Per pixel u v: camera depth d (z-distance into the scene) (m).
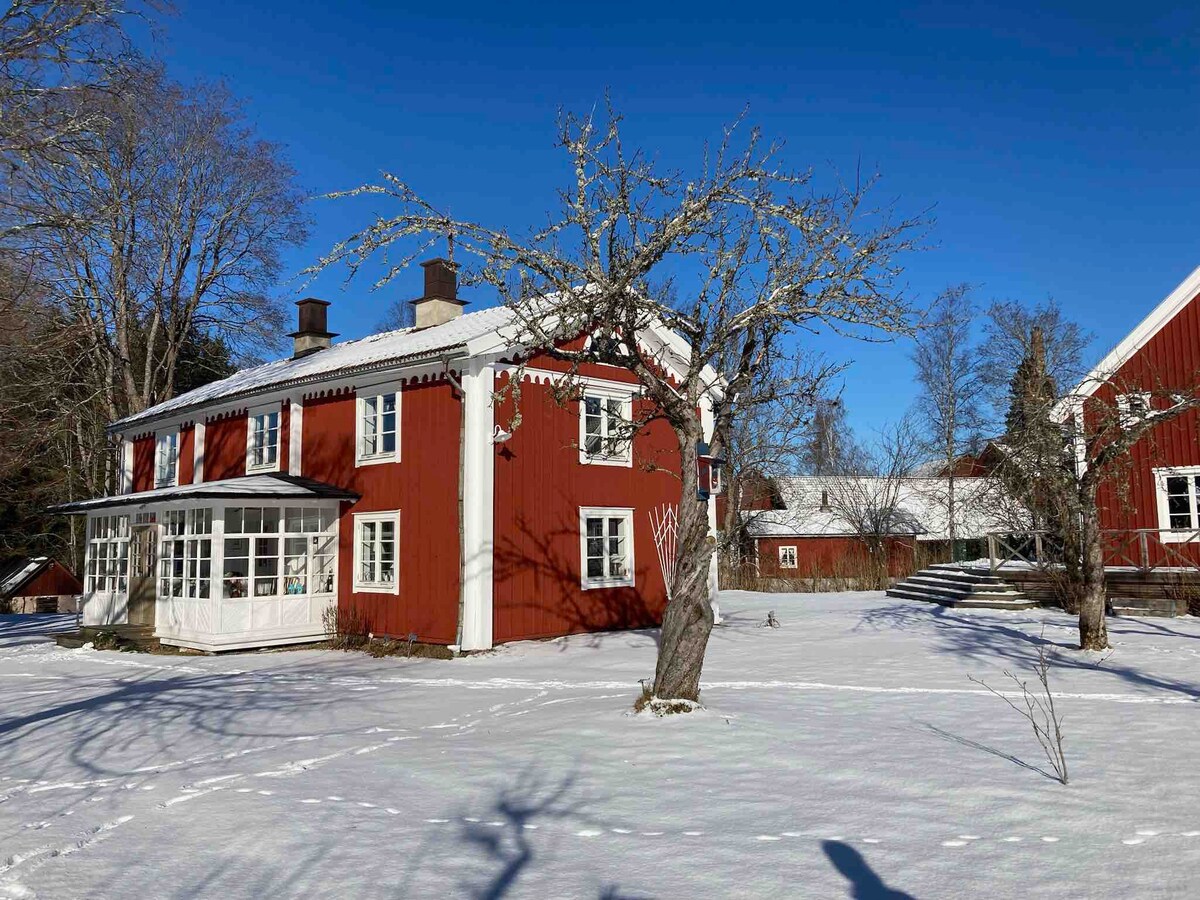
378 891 4.94
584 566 18.34
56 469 35.47
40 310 25.92
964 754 7.34
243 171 34.47
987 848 5.18
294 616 18.41
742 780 6.77
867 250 9.74
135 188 30.52
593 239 9.59
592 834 5.72
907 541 44.88
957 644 14.48
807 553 45.22
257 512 18.41
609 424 19.27
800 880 4.82
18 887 5.21
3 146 15.02
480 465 16.39
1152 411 13.37
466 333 17.77
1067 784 6.37
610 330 9.97
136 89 16.66
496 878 5.06
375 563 18.16
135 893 5.06
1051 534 19.14
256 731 9.73
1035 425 13.84
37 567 32.91
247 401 21.78
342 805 6.59
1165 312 20.17
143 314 34.81
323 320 25.69
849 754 7.41
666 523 20.20
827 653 14.22
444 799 6.66
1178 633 15.04
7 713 11.57
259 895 4.96
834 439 51.28
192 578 18.62
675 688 9.24
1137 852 5.02
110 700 12.21
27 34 14.67
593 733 8.42
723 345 10.03
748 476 43.00
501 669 14.22
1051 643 14.20
